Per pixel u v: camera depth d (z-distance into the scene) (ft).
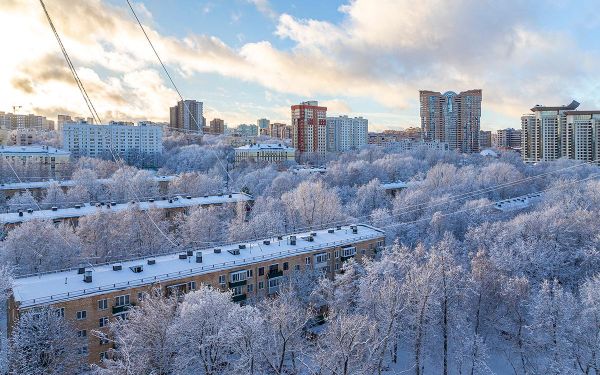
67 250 302.45
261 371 179.42
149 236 347.36
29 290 201.98
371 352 176.04
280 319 177.78
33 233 297.53
